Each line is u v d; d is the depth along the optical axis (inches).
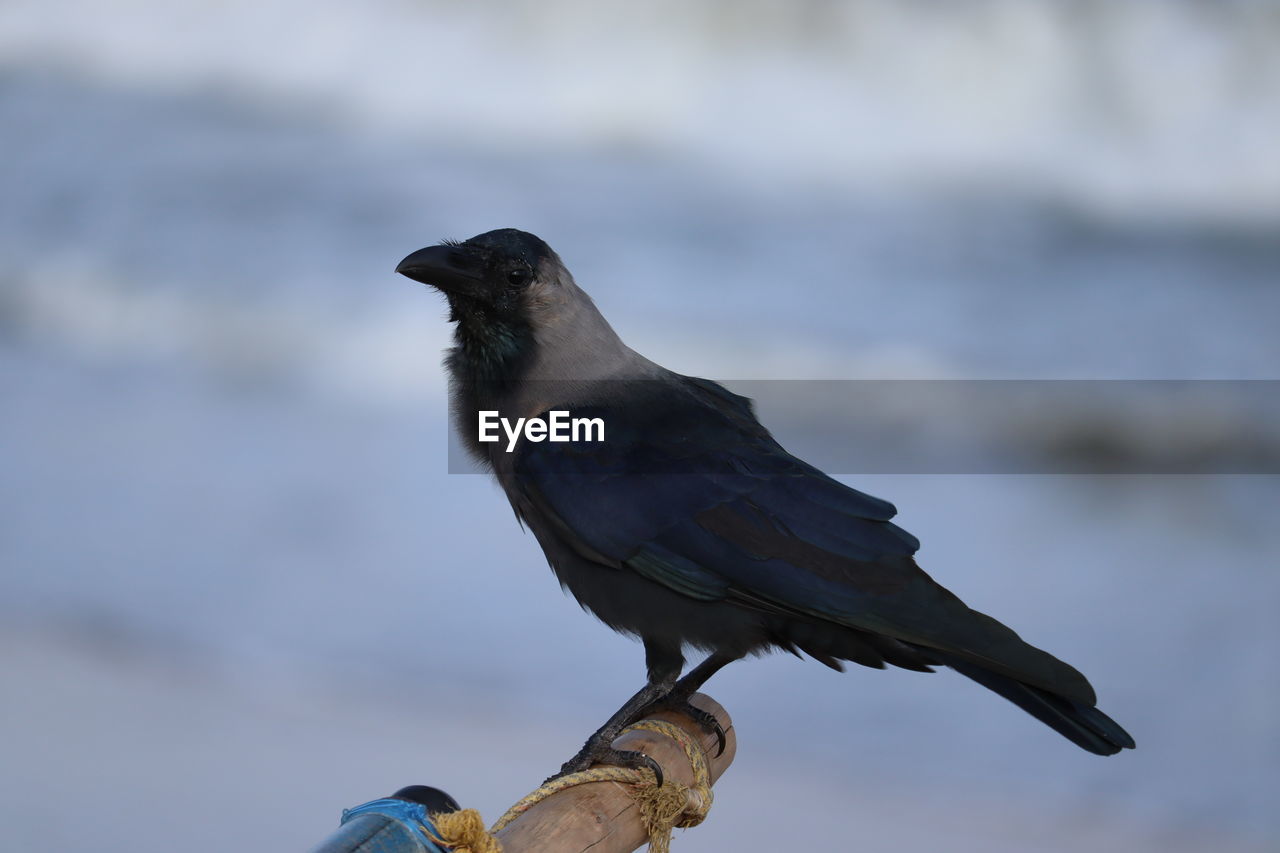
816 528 331.9
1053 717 329.1
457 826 323.3
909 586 331.0
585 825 325.7
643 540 332.2
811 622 331.6
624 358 335.3
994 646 329.4
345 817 323.6
